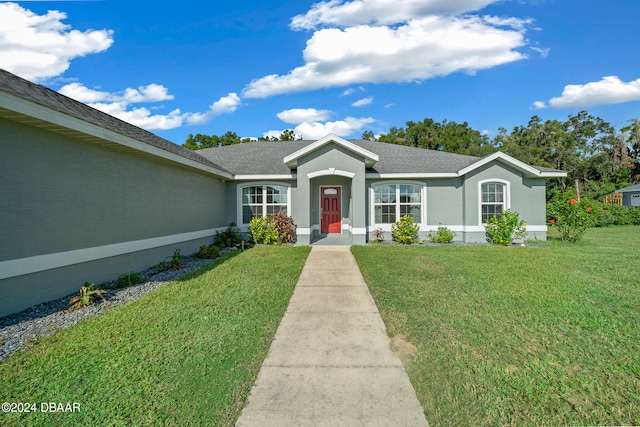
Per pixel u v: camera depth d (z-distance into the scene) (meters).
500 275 7.30
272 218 13.37
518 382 3.05
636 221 23.14
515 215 12.52
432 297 5.70
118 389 2.97
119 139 6.73
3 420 2.55
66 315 4.97
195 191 11.33
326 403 2.79
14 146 5.05
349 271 8.12
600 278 7.01
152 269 8.39
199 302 5.50
